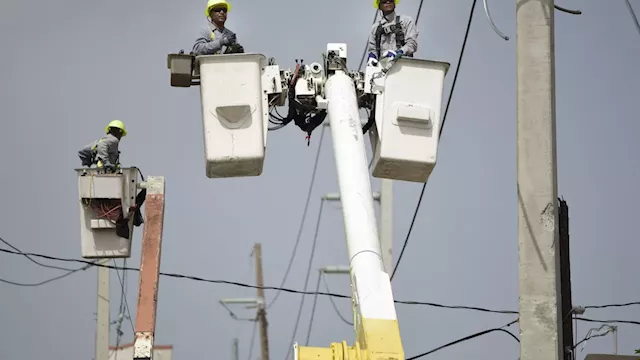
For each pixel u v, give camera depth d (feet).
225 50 87.30
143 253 90.27
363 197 71.72
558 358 63.62
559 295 64.85
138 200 100.94
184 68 81.15
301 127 84.74
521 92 66.08
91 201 99.96
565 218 93.56
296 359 59.77
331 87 80.23
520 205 65.16
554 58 66.90
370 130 84.48
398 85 81.35
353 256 68.39
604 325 105.50
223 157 80.18
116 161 102.89
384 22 89.10
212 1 87.40
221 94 80.53
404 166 81.35
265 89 81.82
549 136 65.51
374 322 63.62
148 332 87.25
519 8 66.80
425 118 80.53
